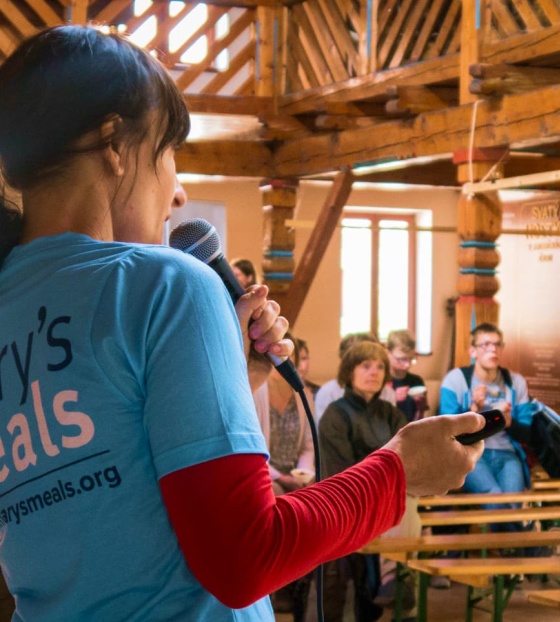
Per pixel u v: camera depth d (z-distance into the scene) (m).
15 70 1.03
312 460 4.86
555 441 5.80
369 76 7.40
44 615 0.97
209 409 0.91
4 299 1.03
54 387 0.95
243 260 7.34
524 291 9.27
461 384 5.90
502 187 6.04
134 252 0.98
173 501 0.90
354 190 10.92
